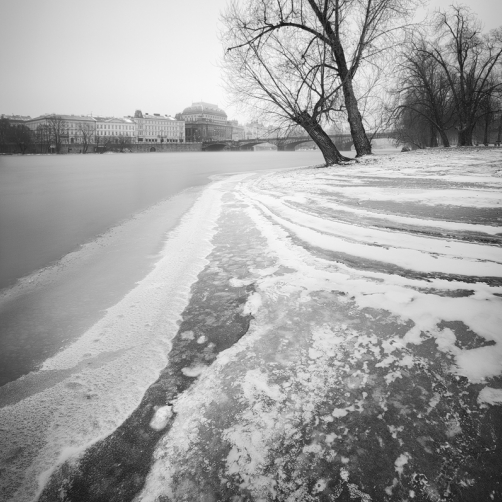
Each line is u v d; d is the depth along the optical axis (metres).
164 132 160.62
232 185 10.82
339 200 6.23
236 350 2.02
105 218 6.68
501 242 3.41
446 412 1.42
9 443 1.48
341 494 1.15
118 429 1.52
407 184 7.50
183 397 1.68
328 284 2.79
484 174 8.21
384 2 13.33
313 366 1.79
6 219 6.76
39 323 2.58
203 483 1.24
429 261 3.05
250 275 3.19
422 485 1.16
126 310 2.70
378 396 1.54
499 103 27.77
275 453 1.33
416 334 1.96
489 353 1.72
